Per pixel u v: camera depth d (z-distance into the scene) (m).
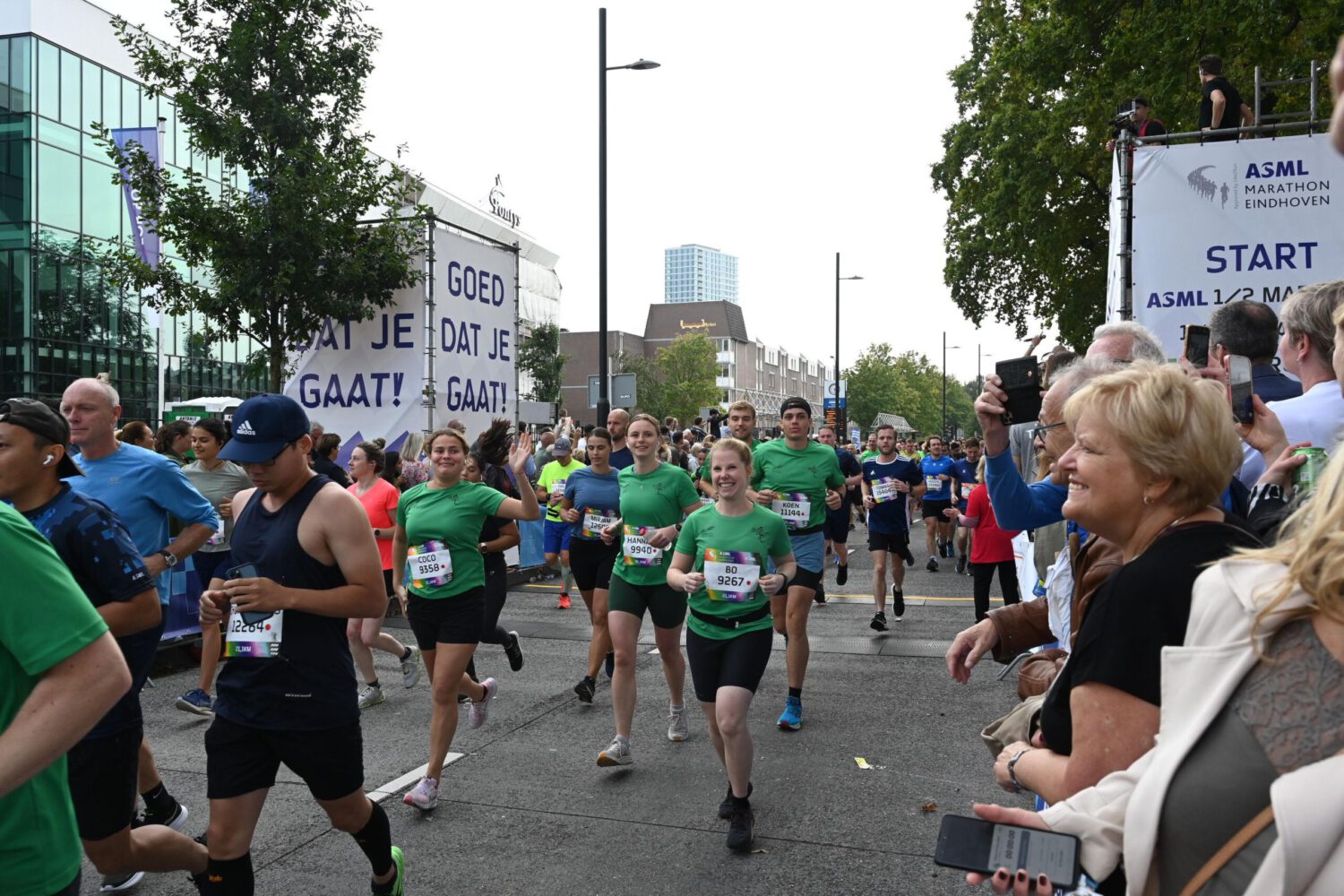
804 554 6.63
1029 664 2.74
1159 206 7.85
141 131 16.58
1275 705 1.29
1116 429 1.84
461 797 5.14
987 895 3.93
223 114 11.50
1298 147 7.59
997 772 2.15
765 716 6.77
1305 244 7.58
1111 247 8.68
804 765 5.66
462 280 12.92
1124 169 7.93
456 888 4.06
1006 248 23.44
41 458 3.23
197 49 11.58
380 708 7.11
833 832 4.62
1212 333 3.89
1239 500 2.73
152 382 38.59
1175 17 15.26
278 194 11.23
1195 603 1.44
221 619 3.47
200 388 41.47
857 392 86.44
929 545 15.47
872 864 4.25
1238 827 1.29
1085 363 2.89
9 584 1.90
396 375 12.35
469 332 13.07
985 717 6.68
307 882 4.11
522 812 4.93
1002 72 23.03
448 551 5.14
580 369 99.06
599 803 5.05
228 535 7.88
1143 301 7.89
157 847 3.48
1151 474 1.81
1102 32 18.69
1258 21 13.98
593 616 7.13
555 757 5.86
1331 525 1.27
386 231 11.98
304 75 11.68
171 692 7.60
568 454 11.28
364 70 12.00
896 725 6.50
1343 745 1.23
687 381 75.19
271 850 4.46
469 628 5.12
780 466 6.98
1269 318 3.82
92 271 35.16
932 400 99.94
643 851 4.41
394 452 11.58
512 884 4.09
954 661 2.88
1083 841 1.63
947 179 26.53
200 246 11.44
